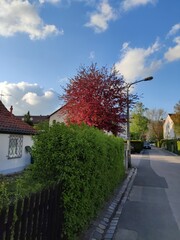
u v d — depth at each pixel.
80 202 5.29
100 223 6.79
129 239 5.96
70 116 17.72
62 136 5.04
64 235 4.91
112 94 18.05
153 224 7.08
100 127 17.53
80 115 17.48
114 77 18.92
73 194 4.97
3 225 3.06
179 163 27.31
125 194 10.83
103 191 7.93
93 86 18.09
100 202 7.48
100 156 6.96
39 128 5.31
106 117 17.47
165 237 6.15
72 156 4.94
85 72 19.42
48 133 5.16
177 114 49.06
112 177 10.08
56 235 4.55
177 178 15.96
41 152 5.09
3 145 16.12
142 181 14.59
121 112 18.14
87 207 5.81
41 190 4.02
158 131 88.75
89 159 5.58
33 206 3.72
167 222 7.28
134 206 8.97
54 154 4.97
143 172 18.86
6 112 18.64
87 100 17.86
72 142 4.99
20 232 3.43
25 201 3.53
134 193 11.17
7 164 16.48
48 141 5.07
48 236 4.21
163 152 52.06
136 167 22.27
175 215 7.96
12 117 18.62
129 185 13.06
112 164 9.99
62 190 4.86
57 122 5.65
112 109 17.66
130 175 16.75
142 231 6.52
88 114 17.41
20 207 3.41
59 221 4.69
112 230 6.49
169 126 75.44
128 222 7.18
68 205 4.91
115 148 10.88
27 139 18.98
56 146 5.04
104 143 7.71
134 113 69.75
